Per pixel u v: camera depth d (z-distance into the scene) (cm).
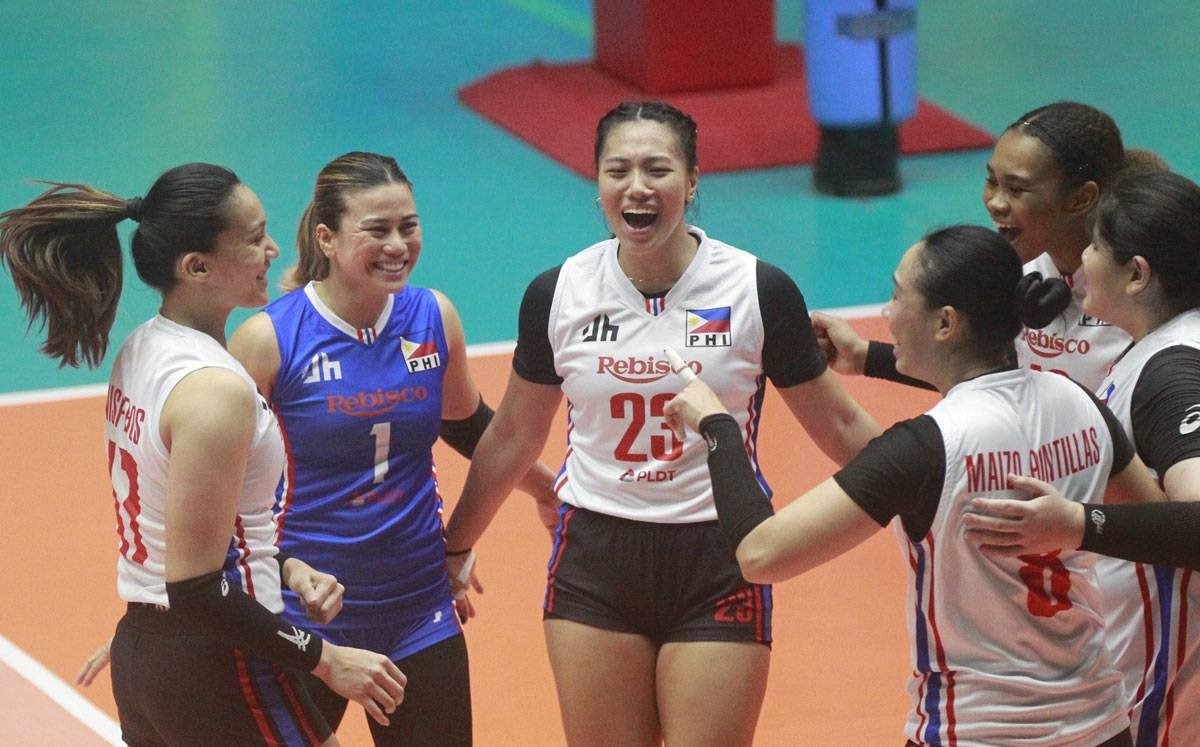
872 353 1496
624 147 1283
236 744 1194
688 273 1316
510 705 1859
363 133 4403
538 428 1412
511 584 2145
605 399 1323
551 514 1586
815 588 2138
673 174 1279
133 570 1195
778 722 1803
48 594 2120
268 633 1148
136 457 1164
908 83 3838
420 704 1400
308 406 1361
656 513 1321
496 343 3066
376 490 1381
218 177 1187
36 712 1827
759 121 4291
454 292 3356
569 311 1335
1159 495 1154
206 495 1123
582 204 3878
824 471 2447
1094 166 1354
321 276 1467
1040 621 1096
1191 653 1209
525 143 4338
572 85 4591
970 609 1097
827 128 3891
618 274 1323
